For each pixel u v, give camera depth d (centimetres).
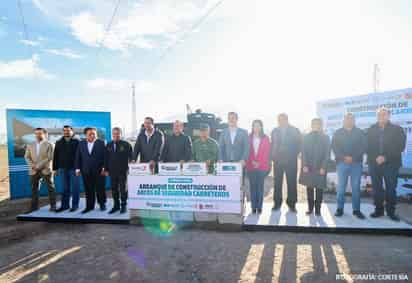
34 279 252
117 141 450
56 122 681
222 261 281
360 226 357
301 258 285
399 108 551
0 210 534
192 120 870
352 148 395
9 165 636
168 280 245
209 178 383
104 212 460
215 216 383
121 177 450
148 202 407
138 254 303
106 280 247
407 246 312
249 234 362
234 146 420
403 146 384
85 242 344
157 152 429
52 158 488
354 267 262
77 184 478
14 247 333
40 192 664
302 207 468
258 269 262
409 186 543
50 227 412
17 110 642
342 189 405
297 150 432
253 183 429
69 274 260
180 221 399
